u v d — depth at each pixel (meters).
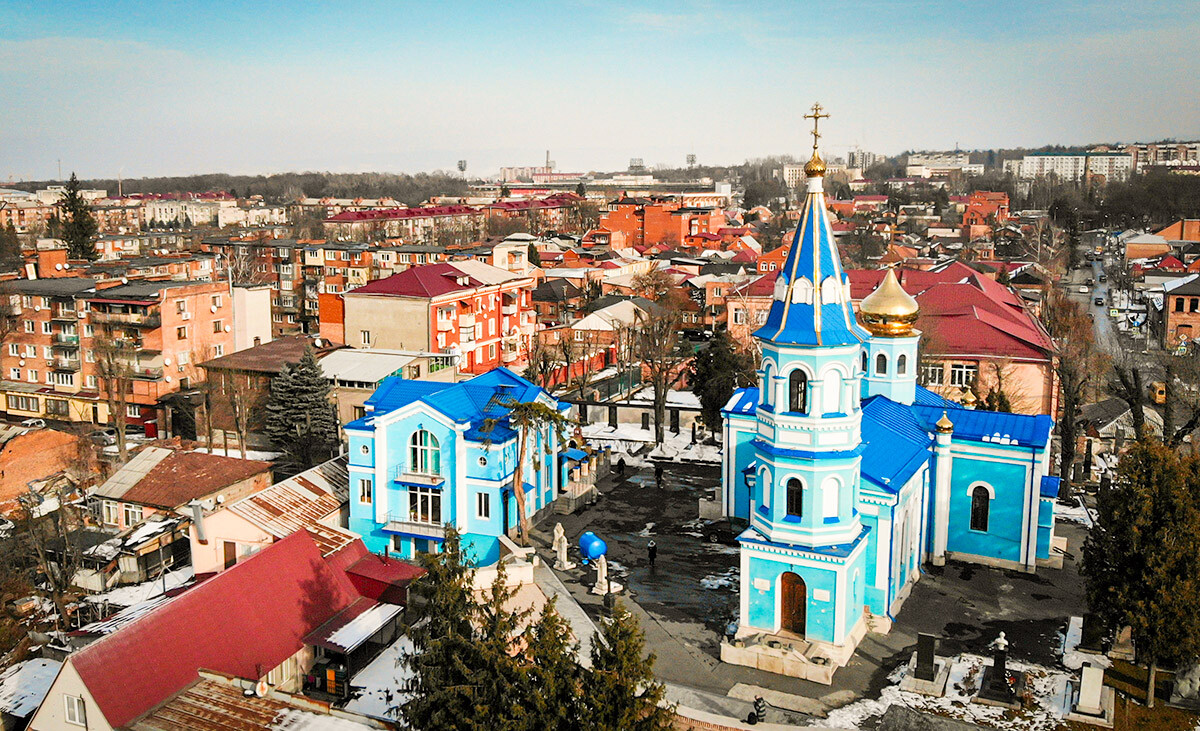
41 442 85.38
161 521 70.94
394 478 67.00
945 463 61.88
